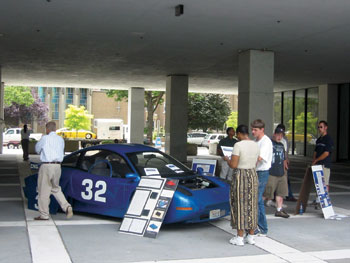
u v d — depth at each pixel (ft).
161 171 25.86
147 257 18.51
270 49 48.83
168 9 33.94
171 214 22.58
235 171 20.80
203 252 19.52
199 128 172.24
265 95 49.21
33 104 198.18
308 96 94.27
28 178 28.35
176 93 73.92
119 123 154.71
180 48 49.85
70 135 157.69
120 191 24.14
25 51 53.98
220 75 72.69
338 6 32.09
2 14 36.50
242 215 20.47
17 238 21.03
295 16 35.06
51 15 36.58
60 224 24.14
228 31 40.75
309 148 93.76
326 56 53.06
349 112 86.17
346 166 74.43
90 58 58.44
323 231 24.27
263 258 18.79
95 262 17.61
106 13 35.60
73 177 26.30
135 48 50.60
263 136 23.03
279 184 27.86
